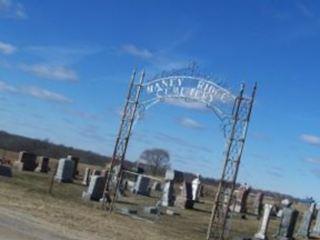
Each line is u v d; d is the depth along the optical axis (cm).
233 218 4438
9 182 3603
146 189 5044
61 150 10469
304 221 4297
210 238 2800
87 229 2130
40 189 3550
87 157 11312
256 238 3152
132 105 3294
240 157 2831
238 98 2845
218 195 2822
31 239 1664
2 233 1670
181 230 2891
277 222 4912
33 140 10131
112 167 3338
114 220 2661
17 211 2223
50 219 2184
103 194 3341
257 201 5916
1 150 8419
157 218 3241
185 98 3023
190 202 4569
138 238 2197
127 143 3316
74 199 3359
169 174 5019
